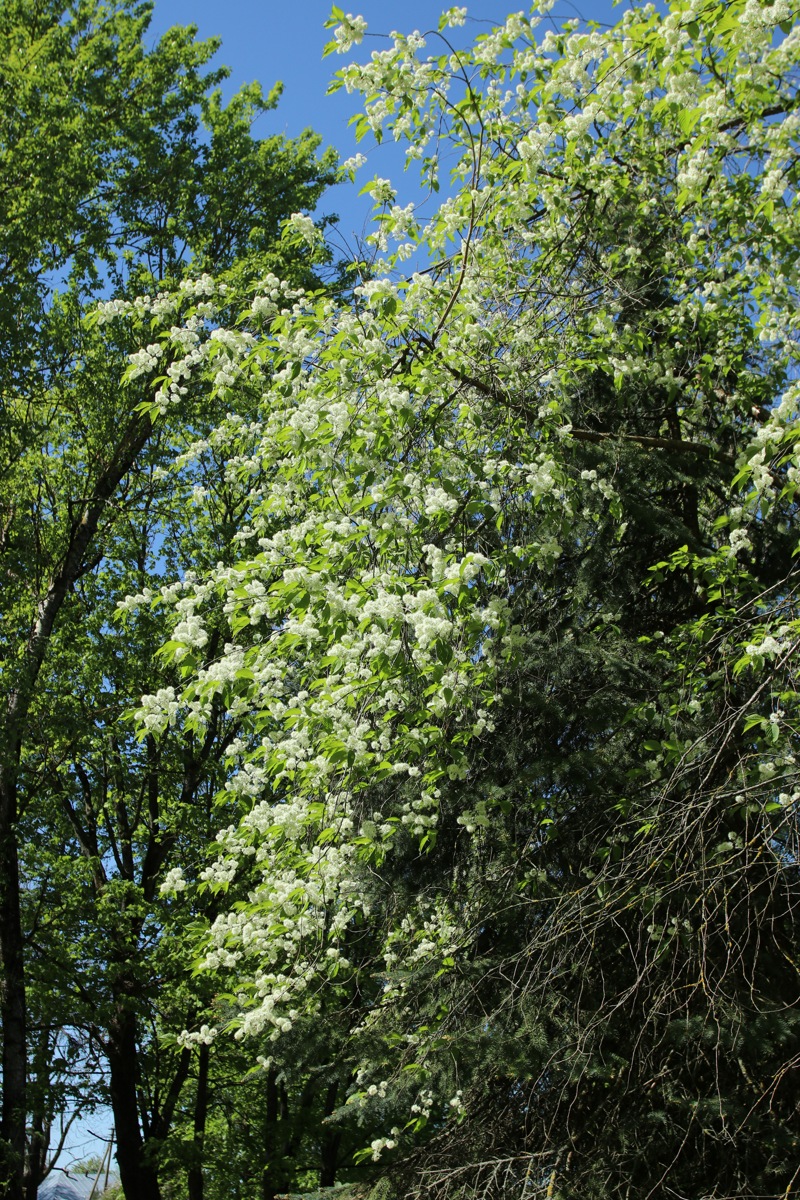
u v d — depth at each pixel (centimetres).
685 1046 543
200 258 1562
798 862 465
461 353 561
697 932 524
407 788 612
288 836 573
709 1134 530
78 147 1388
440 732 505
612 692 628
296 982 566
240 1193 1516
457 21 550
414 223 588
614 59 536
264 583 539
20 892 1445
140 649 1422
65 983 1241
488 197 586
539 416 577
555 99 589
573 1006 567
